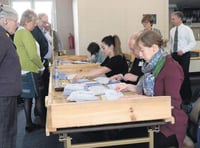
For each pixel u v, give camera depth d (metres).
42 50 4.08
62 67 3.19
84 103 1.38
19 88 2.18
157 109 1.46
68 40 7.59
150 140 1.57
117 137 1.83
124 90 2.06
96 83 2.35
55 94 1.98
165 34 5.33
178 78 1.69
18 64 2.18
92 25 5.21
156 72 1.74
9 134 2.16
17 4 7.68
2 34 2.06
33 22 3.27
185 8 6.30
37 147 2.99
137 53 1.98
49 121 1.39
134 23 5.29
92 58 4.27
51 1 7.73
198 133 1.89
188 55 4.34
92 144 1.50
